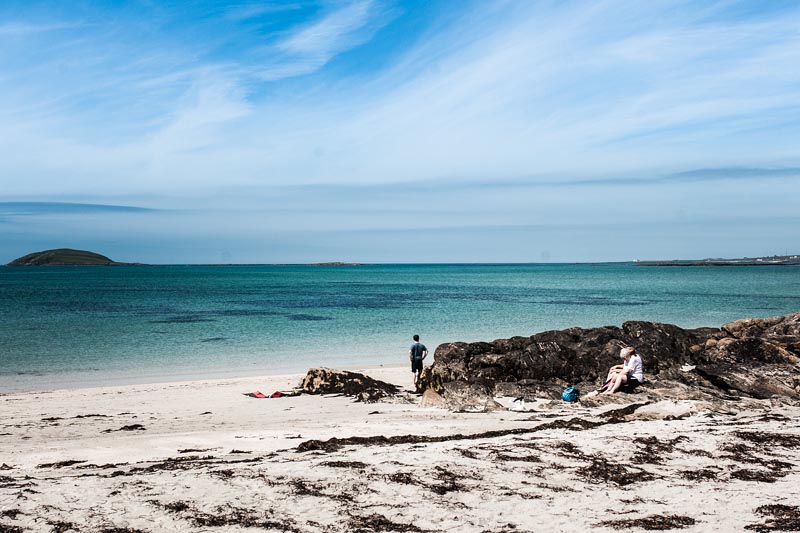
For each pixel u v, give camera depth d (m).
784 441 8.71
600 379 19.25
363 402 17.86
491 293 94.94
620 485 6.54
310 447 8.98
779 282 133.88
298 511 5.43
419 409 16.03
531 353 19.98
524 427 11.84
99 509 5.38
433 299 78.88
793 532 5.06
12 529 4.86
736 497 6.14
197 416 15.52
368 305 67.56
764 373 17.36
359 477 6.54
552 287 117.00
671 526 5.20
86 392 20.48
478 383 17.94
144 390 20.84
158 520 5.12
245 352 32.28
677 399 15.41
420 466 7.03
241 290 106.38
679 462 7.59
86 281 152.75
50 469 7.91
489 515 5.45
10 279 168.62
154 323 46.94
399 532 4.98
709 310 57.62
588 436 8.99
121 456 9.28
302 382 21.69
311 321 48.78
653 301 72.25
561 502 5.88
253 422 14.27
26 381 24.03
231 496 5.82
